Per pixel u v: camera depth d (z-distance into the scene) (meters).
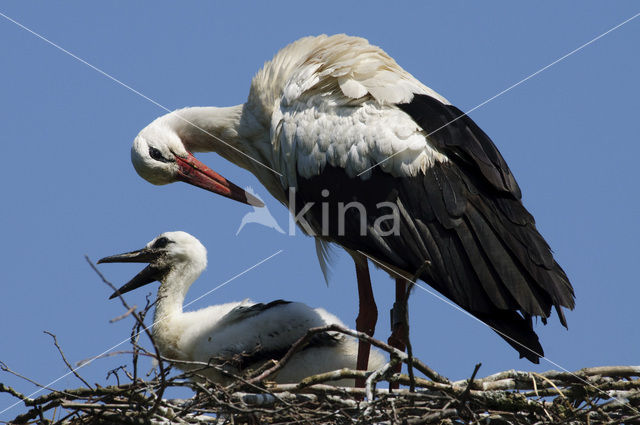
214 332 12.09
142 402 9.41
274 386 9.69
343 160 12.01
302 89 12.58
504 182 11.45
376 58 12.79
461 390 9.51
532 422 9.70
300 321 11.90
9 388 9.54
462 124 11.82
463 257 11.11
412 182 11.55
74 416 9.91
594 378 9.91
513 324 10.88
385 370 9.42
